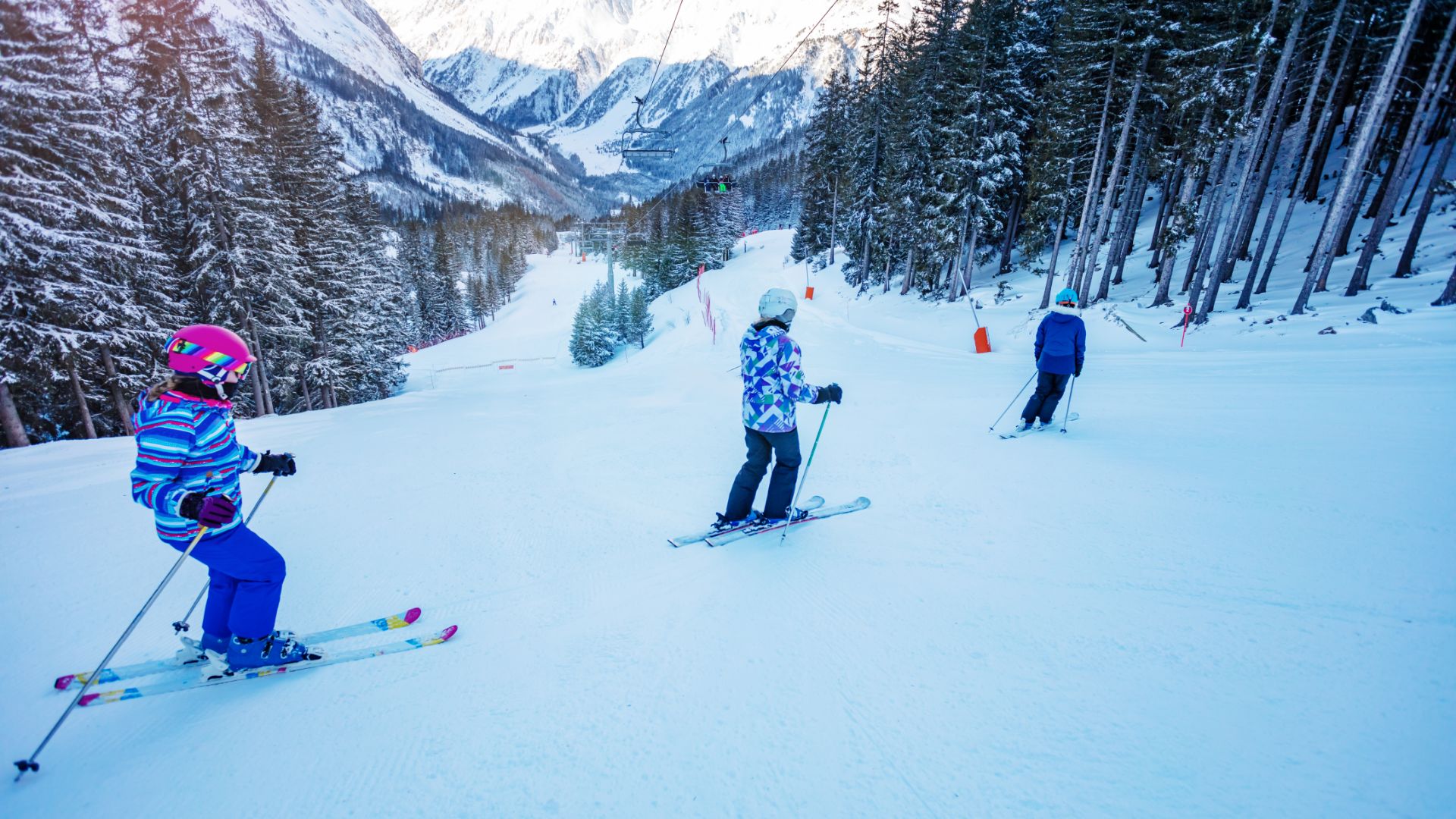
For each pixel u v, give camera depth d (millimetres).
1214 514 3613
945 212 26469
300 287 20141
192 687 2518
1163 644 2404
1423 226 15688
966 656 2432
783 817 1746
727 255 71062
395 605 3201
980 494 4336
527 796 1861
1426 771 1691
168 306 16562
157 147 16469
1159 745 1889
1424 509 3398
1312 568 2875
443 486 5598
